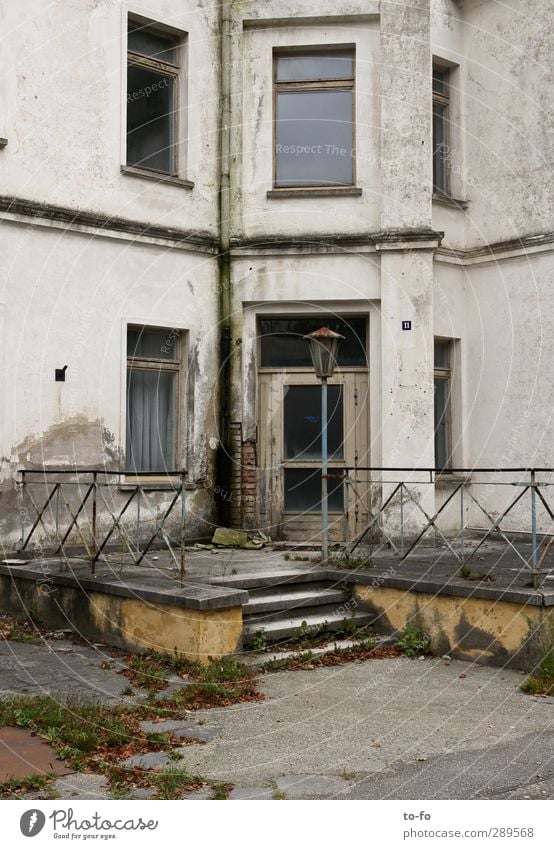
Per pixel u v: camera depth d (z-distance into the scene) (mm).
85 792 4781
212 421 12125
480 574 8359
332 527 12086
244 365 12180
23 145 10195
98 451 10844
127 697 6551
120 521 11016
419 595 8242
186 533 11695
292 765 5277
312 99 12445
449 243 12656
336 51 12391
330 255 12055
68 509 10055
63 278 10555
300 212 12164
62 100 10586
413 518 11578
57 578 8695
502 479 12336
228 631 7473
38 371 10281
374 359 11992
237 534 11648
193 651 7293
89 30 10875
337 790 4875
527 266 12148
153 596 7617
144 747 5559
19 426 10094
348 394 12203
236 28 12344
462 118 12883
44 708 6039
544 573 8250
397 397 11680
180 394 11922
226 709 6418
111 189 11078
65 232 10578
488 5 12680
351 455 12117
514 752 5535
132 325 11375
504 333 12391
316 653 7828
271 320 12461
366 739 5773
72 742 5477
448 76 12930
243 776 5086
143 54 11719
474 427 12750
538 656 7297
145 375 11641
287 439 12281
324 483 9617
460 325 12805
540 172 12008
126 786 4887
